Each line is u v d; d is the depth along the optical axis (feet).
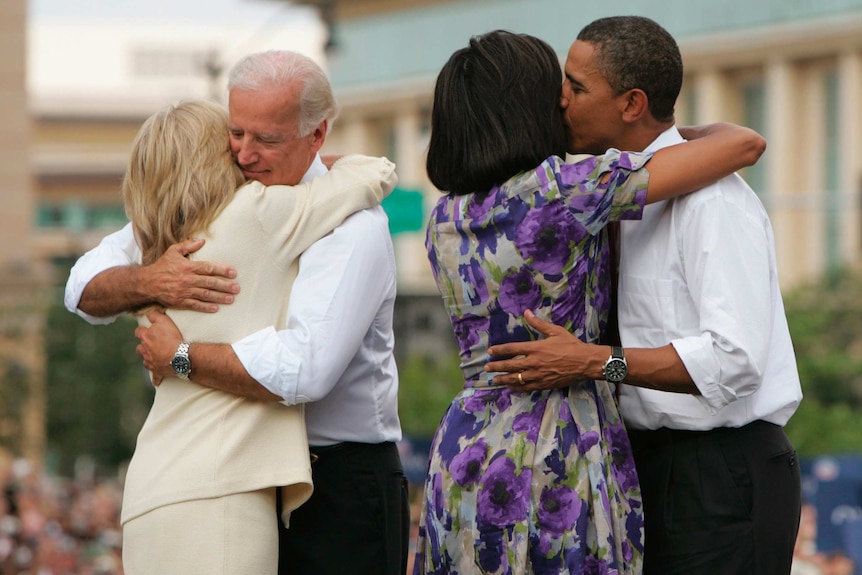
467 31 298.97
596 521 37.04
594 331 38.32
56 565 103.60
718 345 36.50
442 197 39.50
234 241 37.78
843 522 87.15
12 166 189.37
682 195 37.83
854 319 224.33
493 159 37.47
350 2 318.24
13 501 110.83
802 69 268.41
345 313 37.76
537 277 37.35
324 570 40.52
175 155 38.01
